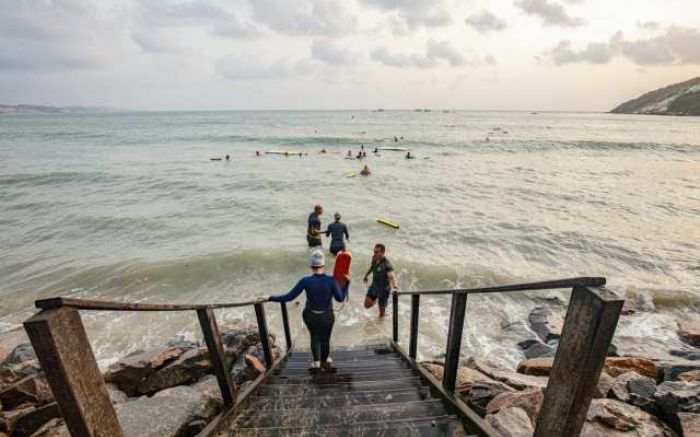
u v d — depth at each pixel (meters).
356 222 15.97
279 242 13.60
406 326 8.13
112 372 5.83
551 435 1.87
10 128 95.06
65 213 17.61
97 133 74.19
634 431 3.79
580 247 13.19
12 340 7.77
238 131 75.00
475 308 9.16
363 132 71.19
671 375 5.87
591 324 1.60
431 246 13.25
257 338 7.05
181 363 5.93
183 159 36.00
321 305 4.90
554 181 25.19
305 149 44.72
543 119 154.75
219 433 3.01
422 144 49.66
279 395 3.88
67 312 1.57
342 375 4.69
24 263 11.94
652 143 49.97
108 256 12.40
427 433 2.96
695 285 10.41
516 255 12.52
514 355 7.41
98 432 1.68
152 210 18.12
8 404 5.32
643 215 17.14
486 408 4.31
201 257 11.92
